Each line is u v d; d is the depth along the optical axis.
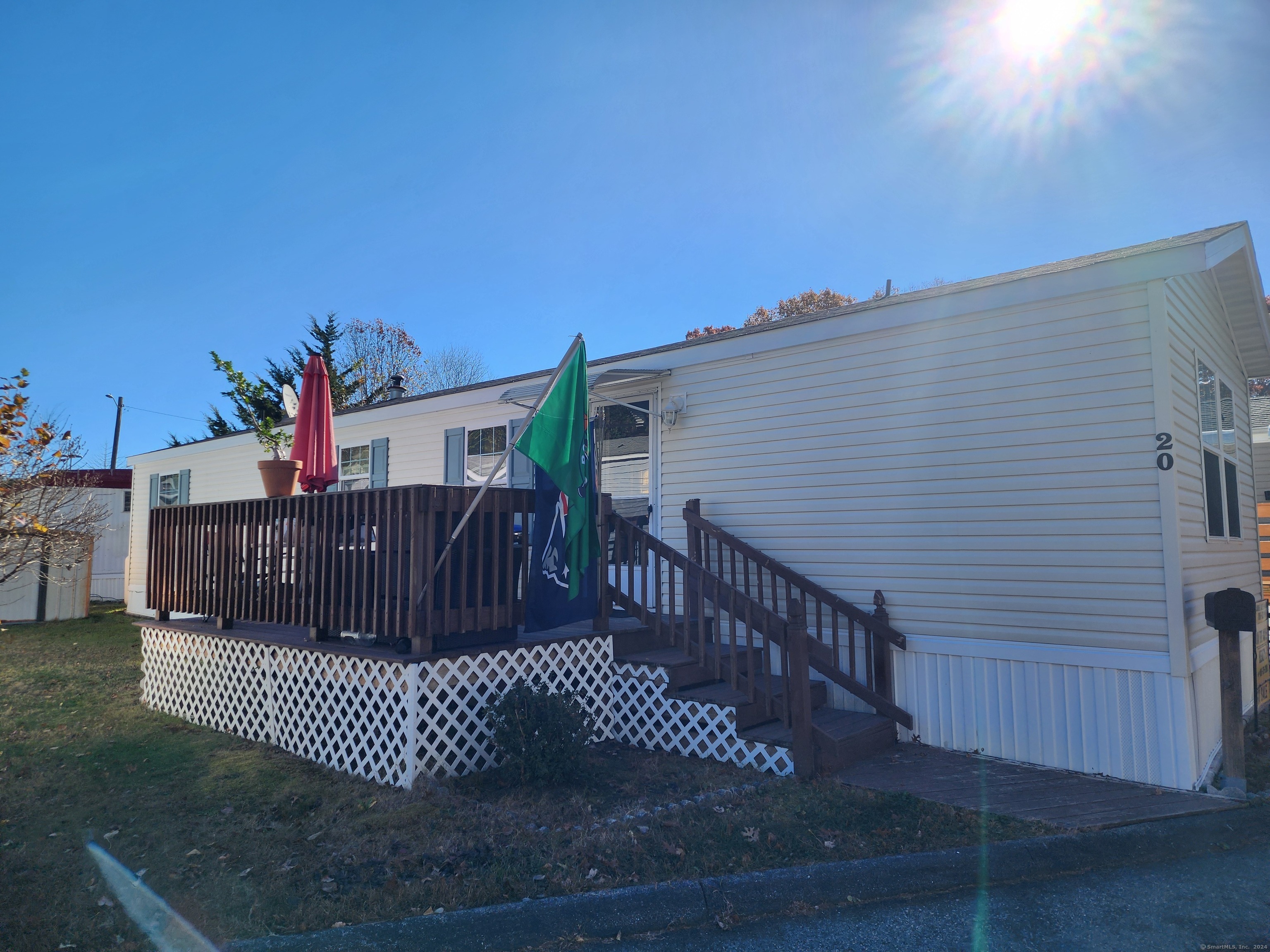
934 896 3.90
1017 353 6.02
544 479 6.12
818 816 4.66
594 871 3.95
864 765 5.76
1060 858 4.17
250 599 7.02
